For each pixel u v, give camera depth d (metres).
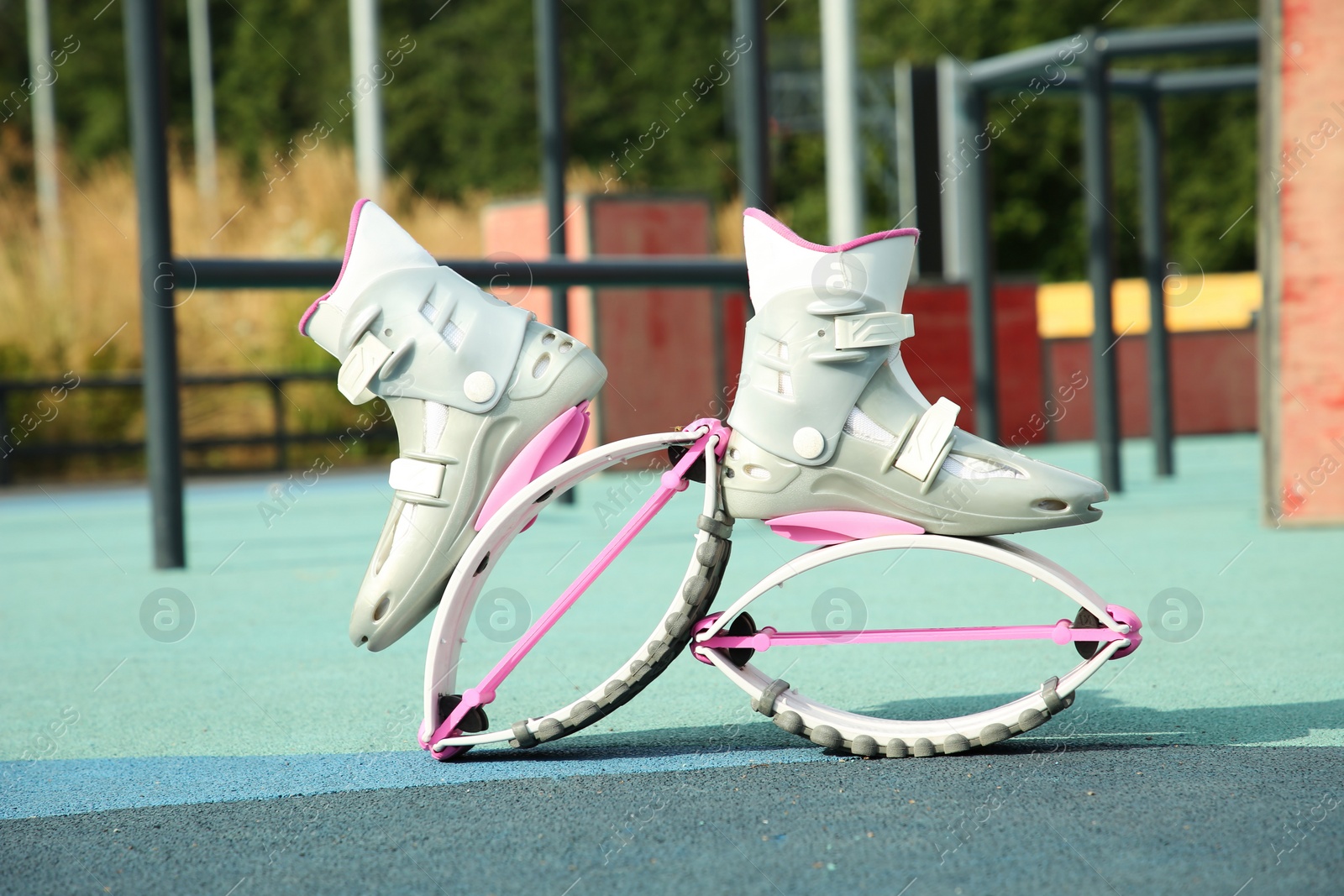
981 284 13.95
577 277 9.23
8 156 23.17
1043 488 3.69
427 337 3.88
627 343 17.88
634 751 3.99
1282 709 4.34
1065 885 2.72
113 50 52.41
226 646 6.17
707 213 18.22
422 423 3.93
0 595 8.20
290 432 20.39
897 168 44.69
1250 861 2.84
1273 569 7.72
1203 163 42.47
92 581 8.75
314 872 2.95
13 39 52.22
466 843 3.09
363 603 3.97
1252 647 5.45
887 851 2.95
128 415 19.75
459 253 21.53
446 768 3.87
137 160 8.44
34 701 5.05
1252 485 13.91
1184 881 2.74
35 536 12.32
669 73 48.16
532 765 3.85
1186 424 24.17
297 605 7.38
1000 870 2.81
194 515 13.84
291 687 5.20
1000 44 44.56
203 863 3.04
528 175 48.06
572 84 48.22
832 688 4.85
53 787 3.79
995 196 44.22
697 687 4.96
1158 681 4.84
